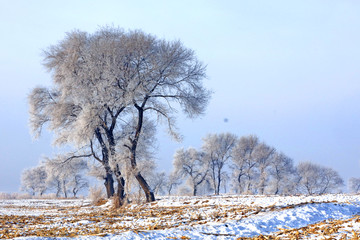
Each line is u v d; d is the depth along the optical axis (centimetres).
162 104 3719
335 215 1864
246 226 1645
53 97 4503
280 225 1667
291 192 8269
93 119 3616
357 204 2109
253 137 8269
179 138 3716
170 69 3534
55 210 3588
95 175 4641
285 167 8506
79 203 4619
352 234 1345
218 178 8150
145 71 3559
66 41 4056
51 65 4191
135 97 3428
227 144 8250
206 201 2823
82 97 3634
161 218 2027
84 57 3728
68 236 1533
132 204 3322
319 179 8838
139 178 3500
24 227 1992
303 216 1795
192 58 3666
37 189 9812
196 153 8281
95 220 2123
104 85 3488
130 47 3509
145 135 4188
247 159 8269
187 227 1658
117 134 4212
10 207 4231
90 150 4381
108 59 3481
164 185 8338
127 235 1481
